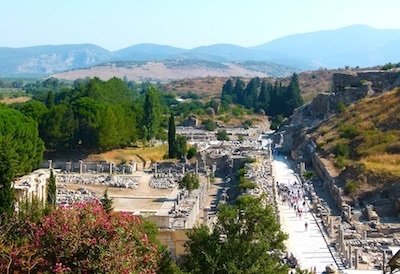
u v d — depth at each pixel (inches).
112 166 5447.8
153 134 6658.5
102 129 5777.6
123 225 1669.5
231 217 1950.1
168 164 5718.5
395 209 3752.5
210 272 1857.8
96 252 1571.1
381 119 5605.3
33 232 1710.1
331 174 4726.9
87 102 6097.4
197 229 2020.2
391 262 1375.5
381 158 4596.5
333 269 2650.1
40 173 3629.4
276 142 7667.3
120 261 1567.4
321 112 7780.5
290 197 4301.2
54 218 1642.5
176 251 2664.9
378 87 7342.5
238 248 1876.2
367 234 3353.8
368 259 2901.1
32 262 1577.3
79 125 5866.1
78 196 4084.6
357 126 5654.5
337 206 4101.9
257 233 1918.1
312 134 6417.3
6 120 4296.3
